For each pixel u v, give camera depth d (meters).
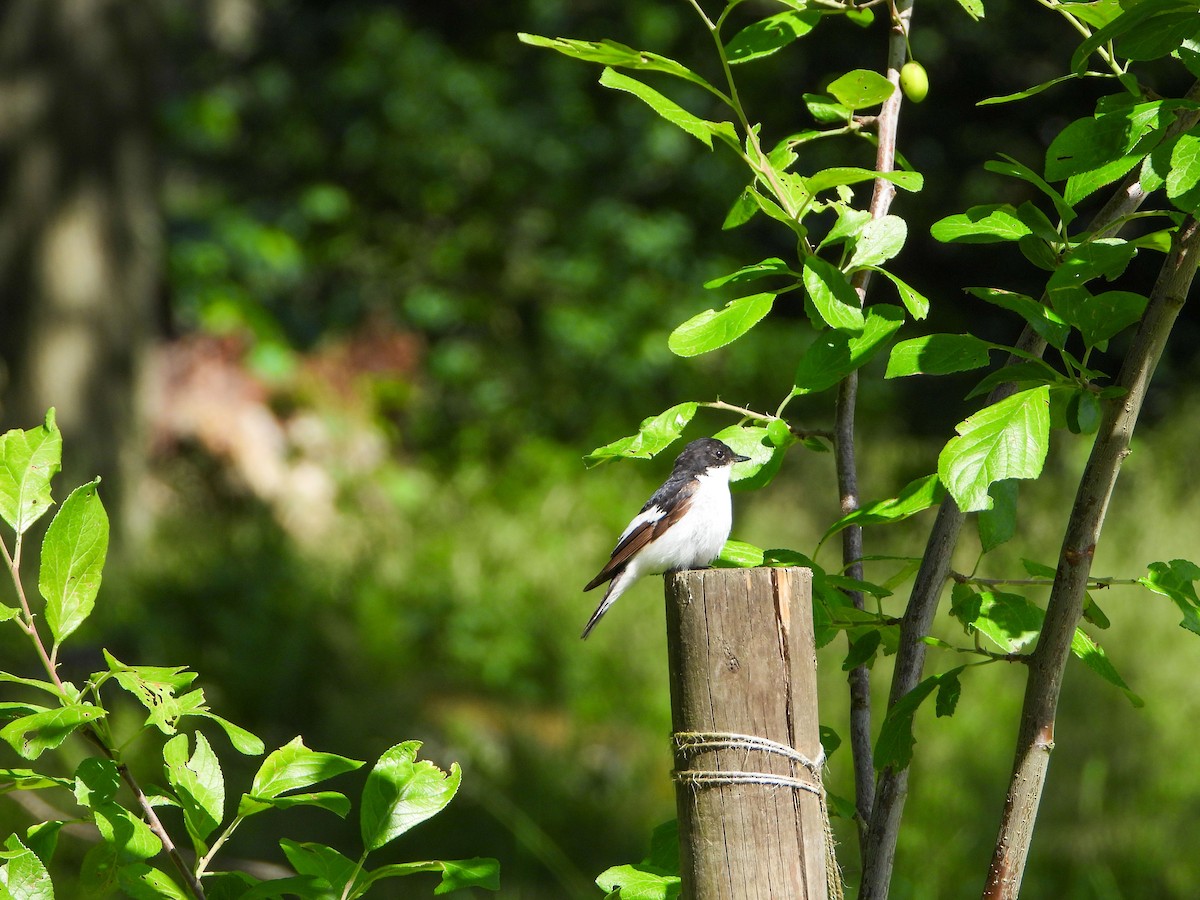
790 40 3.93
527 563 17.36
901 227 3.72
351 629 14.11
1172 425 18.75
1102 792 9.99
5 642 10.31
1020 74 27.97
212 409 19.72
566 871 9.21
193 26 29.23
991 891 3.35
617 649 14.57
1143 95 3.53
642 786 11.52
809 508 18.27
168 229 24.58
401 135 29.06
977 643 3.74
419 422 25.00
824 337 3.58
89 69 18.41
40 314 18.28
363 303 28.45
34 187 18.28
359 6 31.25
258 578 14.83
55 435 3.12
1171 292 3.24
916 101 4.11
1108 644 12.03
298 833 9.27
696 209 29.95
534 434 25.78
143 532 17.89
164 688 3.00
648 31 28.95
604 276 28.14
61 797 8.38
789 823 3.18
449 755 11.24
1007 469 2.91
